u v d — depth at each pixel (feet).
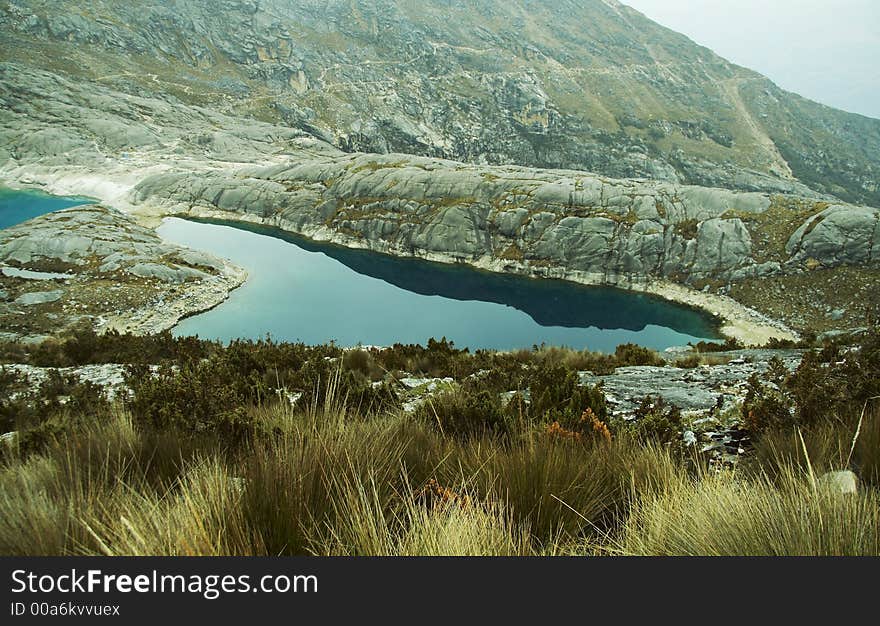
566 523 8.78
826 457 10.50
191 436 13.78
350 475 8.86
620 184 207.21
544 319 152.76
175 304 130.82
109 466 10.99
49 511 7.58
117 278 135.23
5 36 440.86
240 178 259.80
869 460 9.61
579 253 187.21
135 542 6.81
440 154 589.73
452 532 7.13
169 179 262.26
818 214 167.94
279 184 248.93
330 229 224.74
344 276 177.99
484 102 643.04
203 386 18.04
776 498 7.54
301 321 131.75
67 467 10.69
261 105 521.65
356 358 37.63
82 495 8.24
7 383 39.29
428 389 29.30
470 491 9.53
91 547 7.09
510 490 9.38
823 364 25.84
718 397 23.57
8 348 59.72
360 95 587.27
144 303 126.62
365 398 19.79
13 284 122.31
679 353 58.85
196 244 200.23
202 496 7.60
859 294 146.20
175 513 7.29
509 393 27.89
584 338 137.80
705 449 15.46
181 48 557.33
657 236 181.88
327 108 558.56
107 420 15.66
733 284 165.17
